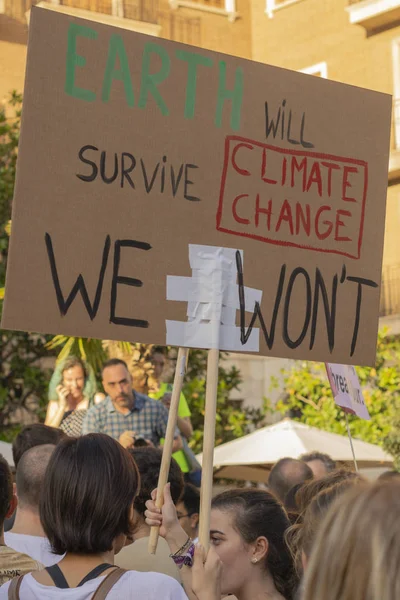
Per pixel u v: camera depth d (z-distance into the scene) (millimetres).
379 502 2242
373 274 4699
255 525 4270
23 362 16234
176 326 4094
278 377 20859
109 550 3551
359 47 21188
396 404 17078
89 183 4012
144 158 4137
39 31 3967
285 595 4258
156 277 4094
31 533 4797
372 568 2156
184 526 6617
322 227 4562
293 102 4527
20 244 3863
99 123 4055
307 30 21969
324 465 7750
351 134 4695
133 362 10609
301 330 4441
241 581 4258
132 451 5496
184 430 9398
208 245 4219
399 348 18250
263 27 22250
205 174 4254
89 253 3984
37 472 4812
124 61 4129
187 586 3705
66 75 4004
